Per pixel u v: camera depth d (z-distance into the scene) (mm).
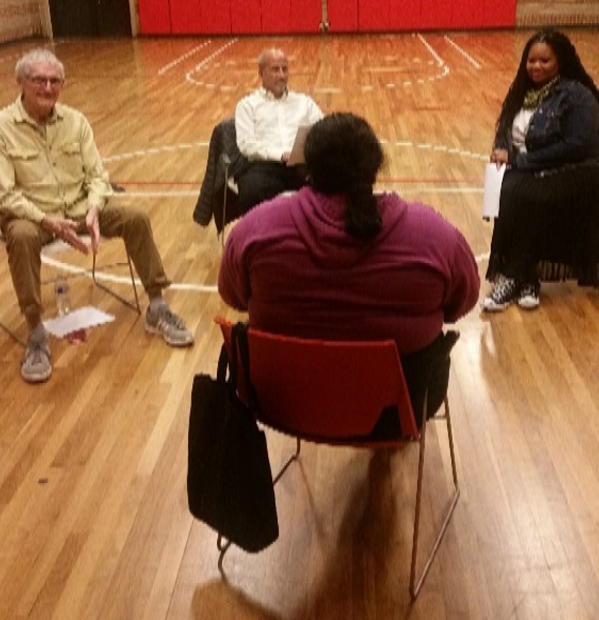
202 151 7109
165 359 3506
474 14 15781
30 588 2273
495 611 2148
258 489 2051
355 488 2652
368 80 10805
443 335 2203
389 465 2762
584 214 3812
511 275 3912
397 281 1962
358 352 1915
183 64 12719
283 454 2830
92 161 3746
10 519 2547
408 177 6035
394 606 2180
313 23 15898
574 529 2436
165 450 2875
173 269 4484
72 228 3422
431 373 2117
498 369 3342
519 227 3848
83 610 2193
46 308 4023
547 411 3043
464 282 2109
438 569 2299
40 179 3609
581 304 3934
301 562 2348
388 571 2305
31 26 16484
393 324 2002
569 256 3896
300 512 2551
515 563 2311
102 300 4094
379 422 2121
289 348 1959
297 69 11961
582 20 15703
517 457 2779
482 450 2822
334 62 12547
